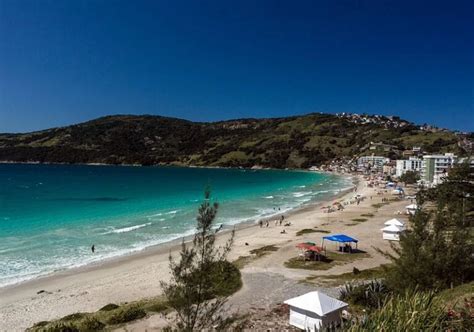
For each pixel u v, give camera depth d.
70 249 36.78
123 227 47.66
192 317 8.54
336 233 45.62
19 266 31.20
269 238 43.34
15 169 193.50
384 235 41.78
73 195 83.81
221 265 9.78
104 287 26.55
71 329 17.80
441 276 15.35
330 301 17.23
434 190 44.75
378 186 117.81
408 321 6.05
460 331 6.78
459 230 15.75
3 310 22.56
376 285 19.27
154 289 25.72
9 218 52.69
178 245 38.78
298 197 88.38
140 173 180.38
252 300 21.81
